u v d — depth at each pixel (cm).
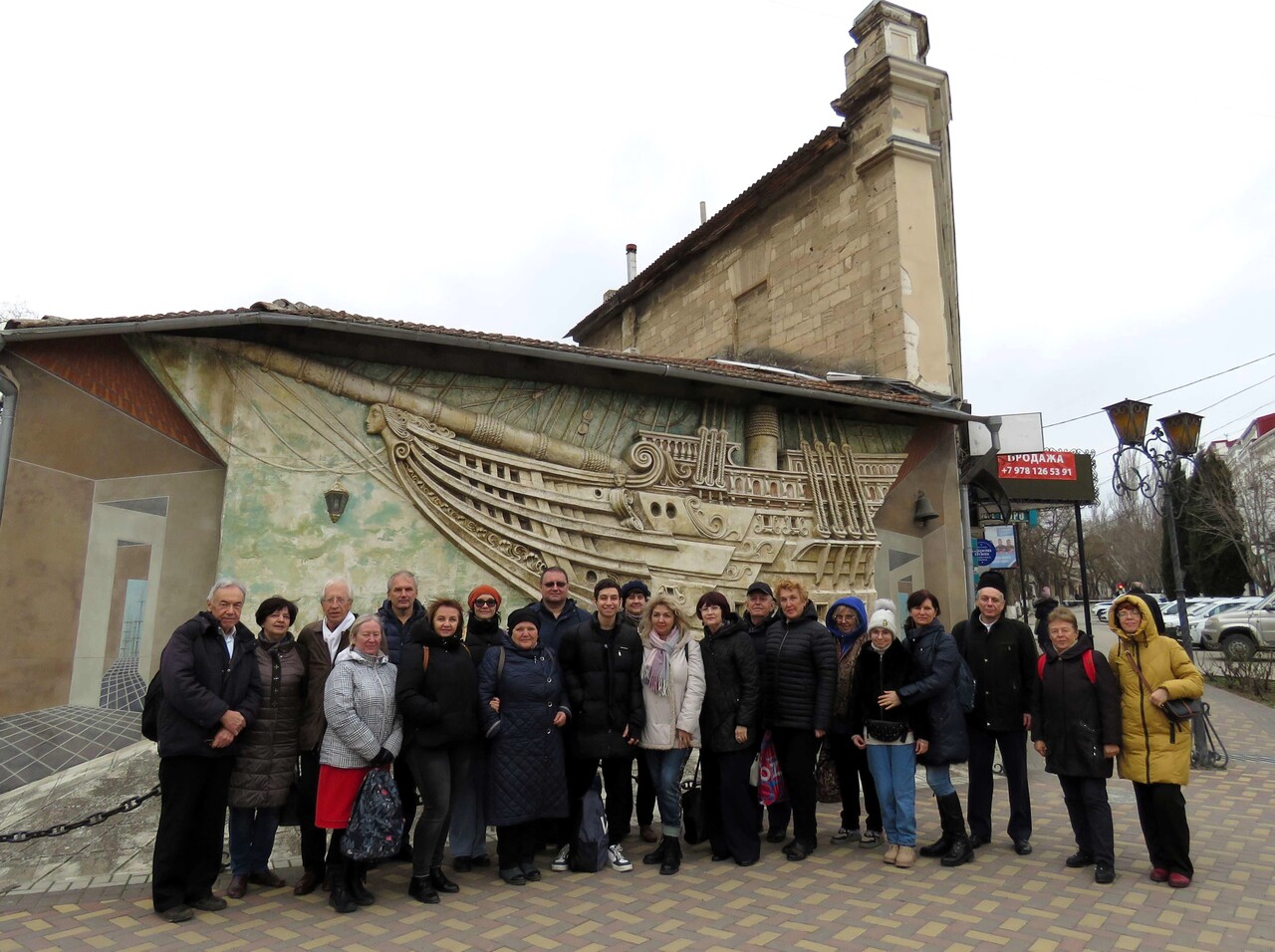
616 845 564
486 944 420
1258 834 625
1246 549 2817
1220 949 409
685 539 929
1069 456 1647
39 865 523
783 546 996
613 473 900
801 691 585
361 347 778
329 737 476
